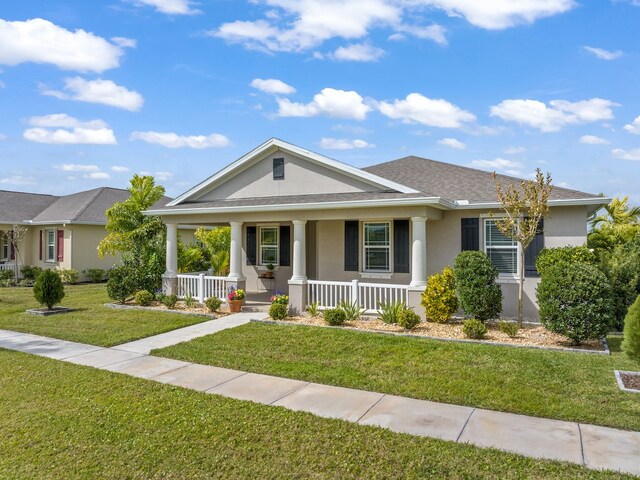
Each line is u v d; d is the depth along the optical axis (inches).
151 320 526.9
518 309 480.4
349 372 325.1
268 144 597.0
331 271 618.5
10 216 1060.5
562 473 185.6
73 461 205.2
